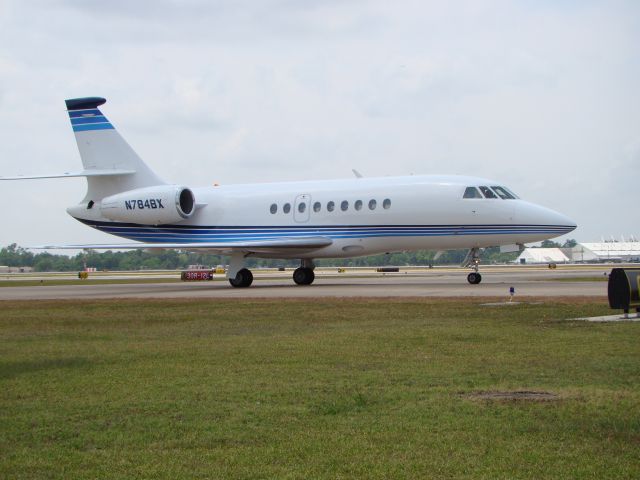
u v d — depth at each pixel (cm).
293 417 2162
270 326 4341
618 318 4300
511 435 1936
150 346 3622
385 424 2067
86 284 12006
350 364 2983
